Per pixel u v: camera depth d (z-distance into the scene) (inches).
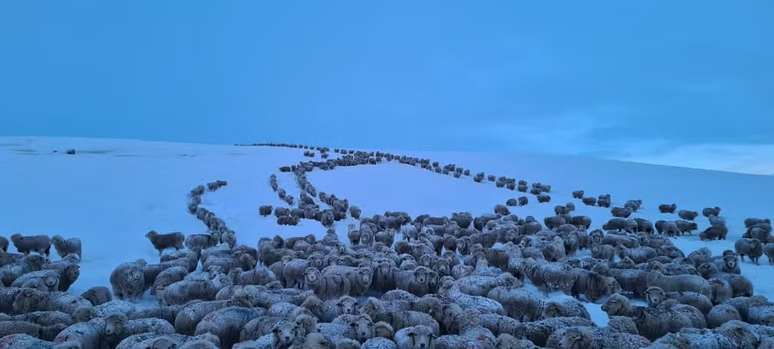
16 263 678.5
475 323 466.9
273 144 3932.1
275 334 409.7
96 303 562.6
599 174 2289.6
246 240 1080.8
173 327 472.1
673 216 1437.0
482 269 723.4
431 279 640.4
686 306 506.9
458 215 1285.7
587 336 415.8
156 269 677.3
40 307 524.1
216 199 1558.8
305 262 706.2
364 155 2886.3
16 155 2150.6
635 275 661.3
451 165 2426.2
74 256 775.7
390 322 481.7
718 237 1093.1
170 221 1234.0
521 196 1713.8
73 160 2075.5
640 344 407.2
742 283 622.5
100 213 1243.8
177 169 2033.7
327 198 1594.5
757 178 2130.9
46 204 1282.0
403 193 1765.5
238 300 509.7
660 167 2527.1
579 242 986.7
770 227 1072.2
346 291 628.1
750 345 414.9
